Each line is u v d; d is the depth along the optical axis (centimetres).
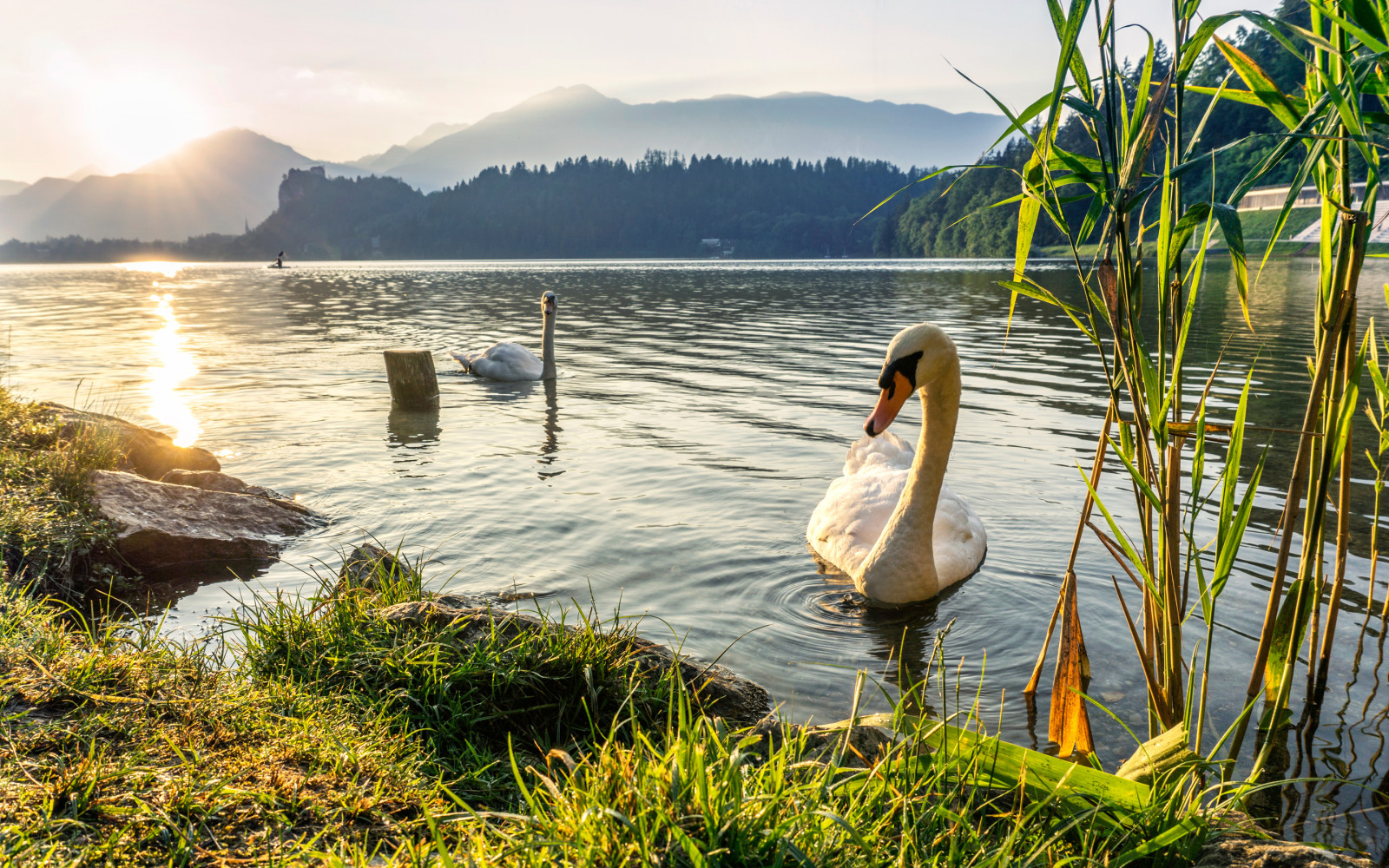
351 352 2039
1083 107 327
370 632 445
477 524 762
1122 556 663
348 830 271
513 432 1161
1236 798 304
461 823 271
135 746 298
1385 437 478
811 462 990
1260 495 794
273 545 719
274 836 260
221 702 341
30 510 633
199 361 1869
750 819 237
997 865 254
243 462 997
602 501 833
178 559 681
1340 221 310
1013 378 1525
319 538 739
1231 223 282
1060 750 400
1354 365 323
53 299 4328
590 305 3803
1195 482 329
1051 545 699
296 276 8494
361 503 835
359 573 582
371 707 384
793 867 231
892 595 584
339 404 1369
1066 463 947
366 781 303
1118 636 528
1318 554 415
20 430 807
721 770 255
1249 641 508
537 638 429
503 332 2583
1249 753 396
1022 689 470
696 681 432
